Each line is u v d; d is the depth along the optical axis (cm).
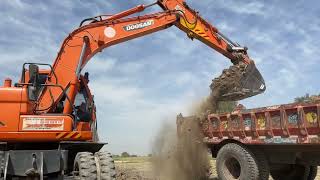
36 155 813
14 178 812
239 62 1242
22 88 838
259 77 1219
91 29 1044
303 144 858
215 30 1266
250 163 1005
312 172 1102
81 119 935
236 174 1073
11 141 822
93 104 954
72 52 996
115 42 1081
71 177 814
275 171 1146
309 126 833
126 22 1108
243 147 1030
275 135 929
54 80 934
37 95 886
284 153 984
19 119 823
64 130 843
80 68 980
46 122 835
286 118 893
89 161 800
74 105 923
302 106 849
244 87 1195
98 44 1044
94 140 927
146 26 1136
